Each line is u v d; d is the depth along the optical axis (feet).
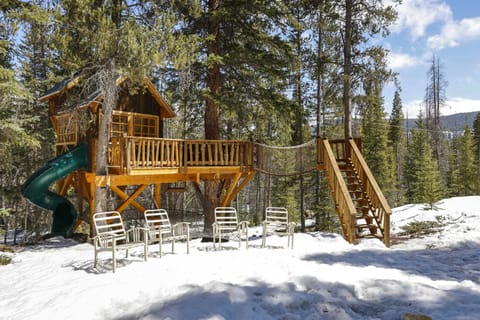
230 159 37.42
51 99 44.55
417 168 97.86
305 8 41.06
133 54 25.77
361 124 99.91
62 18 25.98
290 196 83.97
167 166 33.86
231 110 36.40
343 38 40.01
